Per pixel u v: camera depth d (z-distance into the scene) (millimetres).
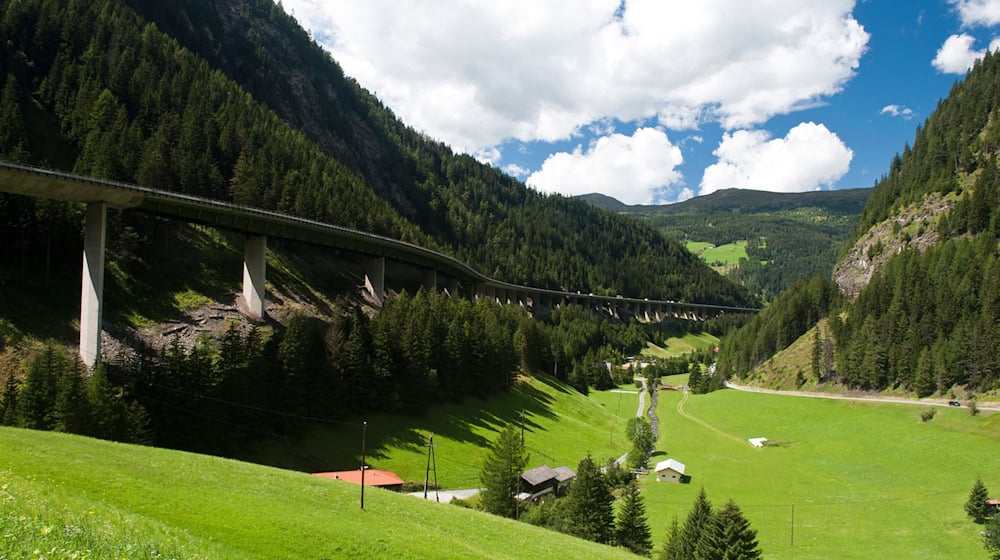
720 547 62531
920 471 108875
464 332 125688
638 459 117812
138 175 117375
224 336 93625
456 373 121000
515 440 84875
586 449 122625
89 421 60969
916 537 80625
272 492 40906
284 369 87125
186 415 75188
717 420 169250
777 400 174250
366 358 101688
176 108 150625
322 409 91562
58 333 80625
